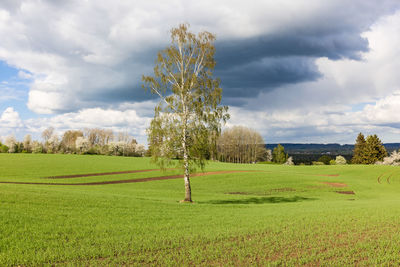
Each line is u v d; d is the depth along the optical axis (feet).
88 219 60.34
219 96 115.24
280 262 39.75
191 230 56.18
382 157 425.69
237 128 543.80
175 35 118.01
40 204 69.92
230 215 74.08
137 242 47.09
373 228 57.93
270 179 217.56
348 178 244.83
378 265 38.50
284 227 59.31
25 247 42.16
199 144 109.81
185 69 116.47
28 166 264.11
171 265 37.88
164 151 109.70
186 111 111.86
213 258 40.70
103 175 231.50
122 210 72.49
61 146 508.94
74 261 38.45
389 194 170.50
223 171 266.77
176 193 140.87
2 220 53.06
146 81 114.93
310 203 110.32
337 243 48.08
